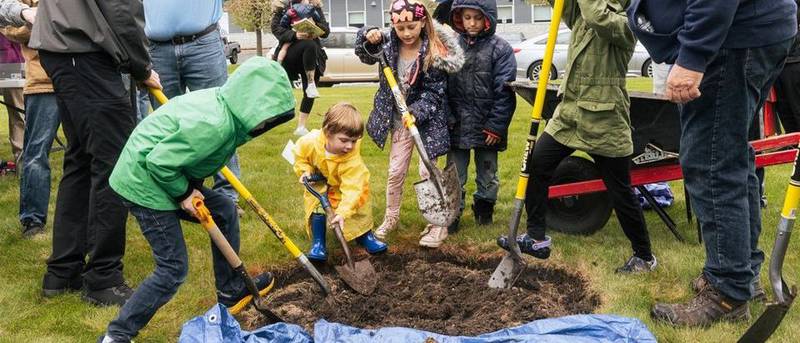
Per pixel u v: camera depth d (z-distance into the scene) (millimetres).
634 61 19516
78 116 3871
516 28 35906
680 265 4500
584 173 5039
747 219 3605
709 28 3217
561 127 4348
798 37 5445
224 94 3318
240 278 3916
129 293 4125
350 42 20219
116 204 4016
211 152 3277
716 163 3547
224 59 5652
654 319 3812
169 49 5418
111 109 3889
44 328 3816
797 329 3623
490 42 5133
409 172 6863
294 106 3377
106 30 3768
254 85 3295
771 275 3229
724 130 3490
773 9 3379
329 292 4074
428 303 4266
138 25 3863
